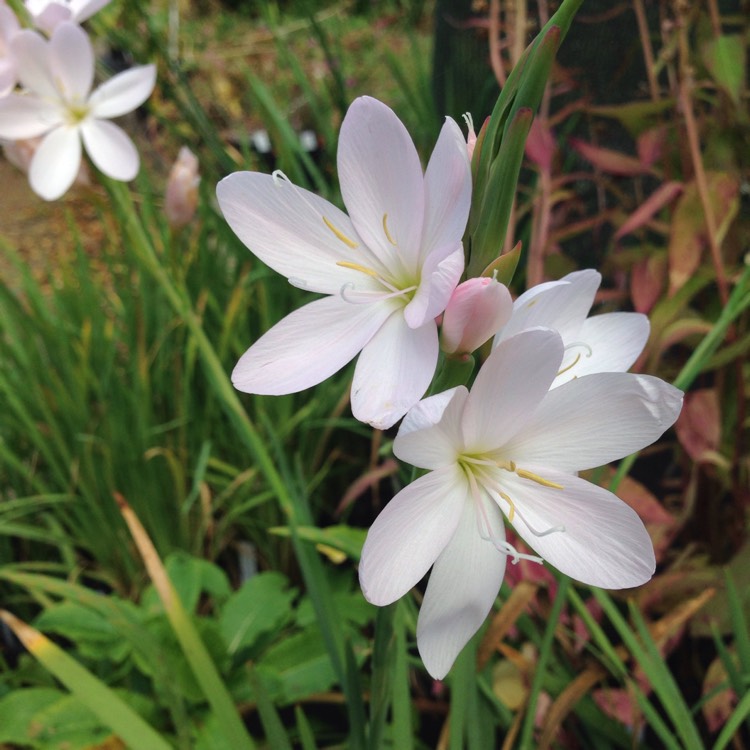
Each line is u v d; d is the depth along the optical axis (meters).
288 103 0.88
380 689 0.20
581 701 0.27
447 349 0.15
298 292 0.44
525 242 0.43
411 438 0.15
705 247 0.31
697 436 0.30
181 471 0.40
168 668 0.26
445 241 0.15
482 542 0.16
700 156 0.32
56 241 0.80
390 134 0.16
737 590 0.28
